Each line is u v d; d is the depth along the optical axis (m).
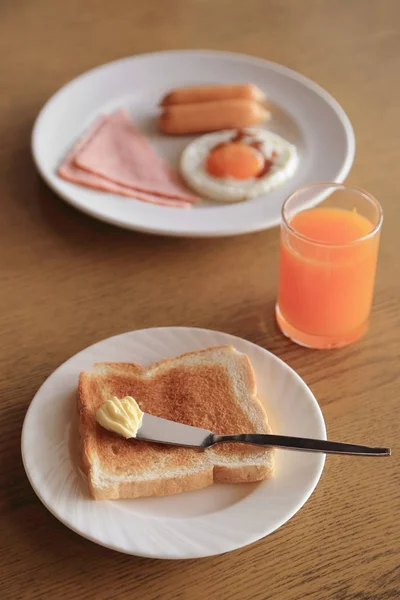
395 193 1.09
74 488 0.84
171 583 0.82
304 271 0.91
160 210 1.06
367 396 0.92
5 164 1.14
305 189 0.94
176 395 0.88
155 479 0.83
